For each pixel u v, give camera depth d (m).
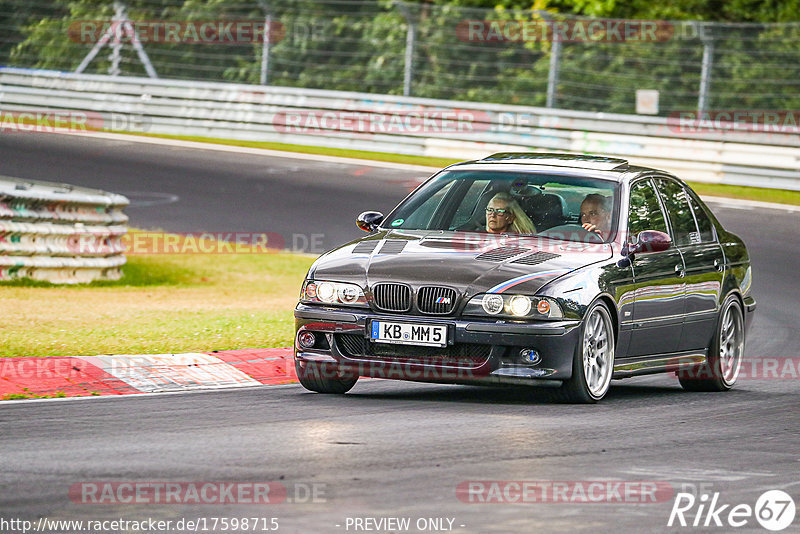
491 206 26.53
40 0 99.69
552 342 23.66
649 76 87.56
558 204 26.70
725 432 22.16
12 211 40.81
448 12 93.12
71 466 17.61
